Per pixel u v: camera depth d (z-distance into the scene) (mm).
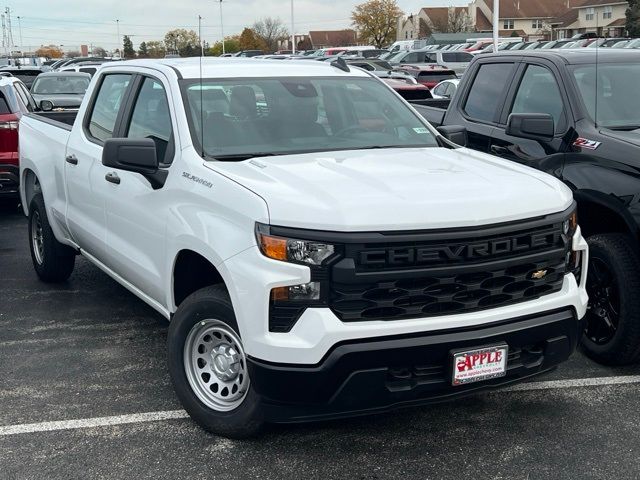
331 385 3568
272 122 4816
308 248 3555
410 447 4125
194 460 4004
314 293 3566
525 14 92750
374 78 5609
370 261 3545
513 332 3771
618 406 4586
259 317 3619
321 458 4016
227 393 4176
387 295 3596
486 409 4562
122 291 6988
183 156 4457
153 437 4242
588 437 4219
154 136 4922
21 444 4180
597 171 5188
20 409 4590
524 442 4168
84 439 4230
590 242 5137
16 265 7965
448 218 3635
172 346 4242
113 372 5145
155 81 5098
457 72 32062
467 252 3666
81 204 5840
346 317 3566
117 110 5516
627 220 4891
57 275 7113
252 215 3709
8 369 5195
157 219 4547
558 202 4031
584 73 5953
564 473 3857
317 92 5152
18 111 10062
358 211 3574
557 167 5543
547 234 3922
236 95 4879
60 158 6262
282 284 3570
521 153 5992
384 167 4262
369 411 3666
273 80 5129
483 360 3713
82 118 6047
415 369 3656
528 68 6406
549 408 4566
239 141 4605
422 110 8023
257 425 4051
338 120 5039
